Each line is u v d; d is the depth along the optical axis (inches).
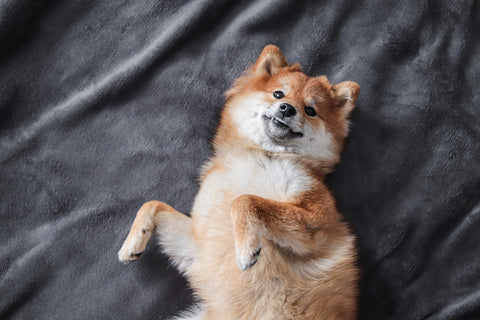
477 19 36.8
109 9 36.3
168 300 34.0
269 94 33.0
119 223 34.7
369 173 35.4
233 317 31.0
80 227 34.4
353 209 35.1
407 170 35.4
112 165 35.2
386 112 35.9
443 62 36.2
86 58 35.9
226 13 36.9
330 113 33.6
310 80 33.4
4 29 35.0
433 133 35.6
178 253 32.7
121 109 35.7
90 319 33.6
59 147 35.1
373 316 34.2
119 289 33.9
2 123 34.9
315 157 33.4
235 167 32.3
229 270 30.9
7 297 33.4
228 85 36.2
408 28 36.5
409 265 34.6
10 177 34.6
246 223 28.8
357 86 33.5
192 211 33.2
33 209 34.5
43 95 35.4
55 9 35.9
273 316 30.2
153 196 35.1
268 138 32.8
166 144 35.6
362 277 34.4
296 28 36.8
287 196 31.2
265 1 36.9
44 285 33.8
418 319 34.1
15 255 33.9
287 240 30.0
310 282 30.6
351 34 36.7
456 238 34.8
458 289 34.4
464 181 35.1
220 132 34.2
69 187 34.8
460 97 36.0
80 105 35.3
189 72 36.1
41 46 35.6
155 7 36.4
